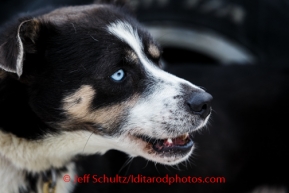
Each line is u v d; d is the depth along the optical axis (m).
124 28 1.00
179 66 1.20
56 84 0.98
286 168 1.17
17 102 0.97
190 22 1.31
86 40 0.98
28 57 0.97
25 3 1.30
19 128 0.97
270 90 1.17
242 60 1.33
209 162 1.13
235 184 1.16
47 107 0.98
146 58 1.00
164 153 0.98
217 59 1.34
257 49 1.33
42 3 1.27
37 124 0.98
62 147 0.99
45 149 0.99
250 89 1.17
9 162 0.99
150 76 0.99
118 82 0.98
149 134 0.97
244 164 1.15
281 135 1.16
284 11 1.34
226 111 1.15
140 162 1.10
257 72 1.19
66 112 0.98
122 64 0.98
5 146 0.97
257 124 1.16
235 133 1.15
